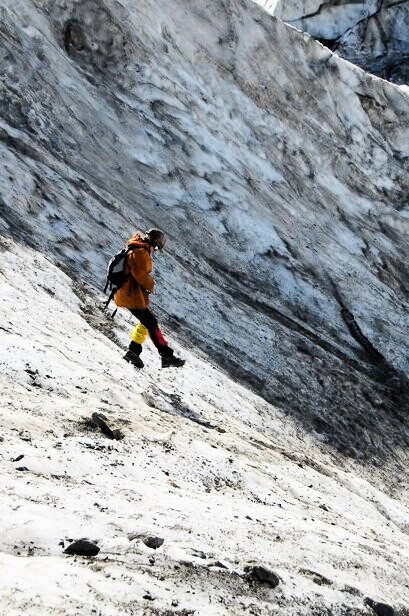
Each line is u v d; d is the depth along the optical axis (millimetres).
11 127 23938
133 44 32000
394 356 28141
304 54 38344
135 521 6133
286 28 38156
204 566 5496
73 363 12133
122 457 8234
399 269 33844
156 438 9555
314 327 27047
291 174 34188
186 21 35469
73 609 4195
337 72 38625
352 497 13148
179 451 9453
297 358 22766
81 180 23953
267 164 33594
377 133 38812
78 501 6188
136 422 10133
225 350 20859
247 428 15531
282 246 29391
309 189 34250
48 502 5969
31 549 5055
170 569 5301
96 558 5152
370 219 35562
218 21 36281
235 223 28844
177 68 33375
